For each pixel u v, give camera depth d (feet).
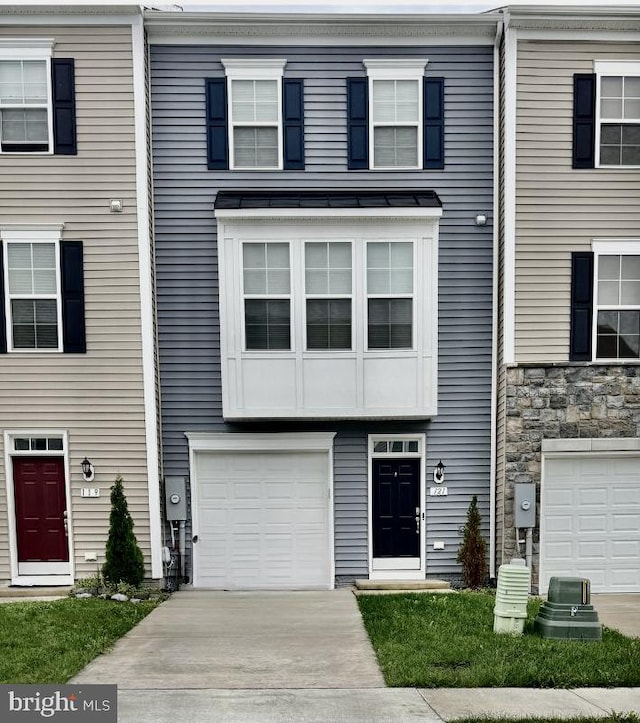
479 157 31.24
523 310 30.50
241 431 31.24
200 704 16.07
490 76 31.07
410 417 30.81
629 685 17.48
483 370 31.42
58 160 29.84
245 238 29.76
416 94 31.19
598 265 30.60
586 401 30.58
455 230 31.30
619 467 30.99
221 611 26.35
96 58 29.58
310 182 31.30
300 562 31.71
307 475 31.68
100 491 30.35
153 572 30.27
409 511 31.81
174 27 30.25
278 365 30.27
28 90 29.78
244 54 30.83
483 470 31.55
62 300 29.96
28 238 29.86
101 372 30.25
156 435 30.45
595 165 30.30
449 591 29.86
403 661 18.86
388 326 30.37
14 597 29.22
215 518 31.63
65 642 20.84
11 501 30.37
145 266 30.01
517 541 30.42
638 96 30.37
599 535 30.96
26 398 30.22
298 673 18.38
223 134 30.89
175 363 31.14
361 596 28.71
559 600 21.61
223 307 29.99
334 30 30.55
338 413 30.37
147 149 30.25
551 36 29.86
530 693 16.89
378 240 29.96
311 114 31.12
